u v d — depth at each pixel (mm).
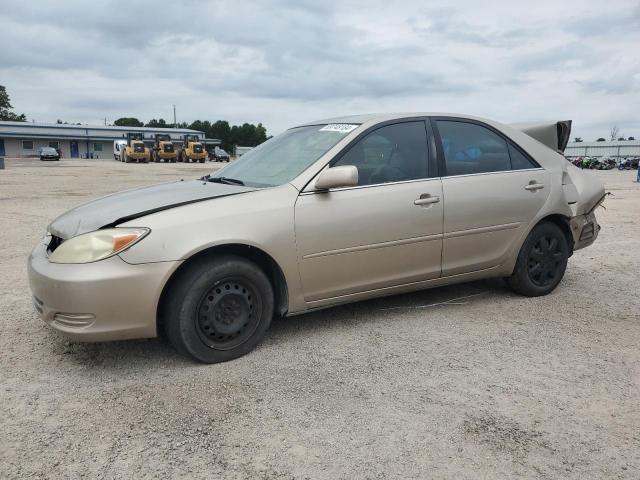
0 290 4973
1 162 31516
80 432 2588
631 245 7410
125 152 48438
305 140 4148
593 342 3756
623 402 2910
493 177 4367
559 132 5145
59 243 3455
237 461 2369
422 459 2389
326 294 3734
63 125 72938
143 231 3115
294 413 2771
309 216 3561
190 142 52781
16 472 2277
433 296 4809
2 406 2830
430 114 4297
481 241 4316
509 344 3709
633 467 2342
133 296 3078
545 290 4805
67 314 3076
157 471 2297
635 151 58781
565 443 2521
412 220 3938
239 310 3410
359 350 3596
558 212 4684
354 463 2357
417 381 3141
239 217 3357
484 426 2660
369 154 3914
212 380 3146
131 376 3197
